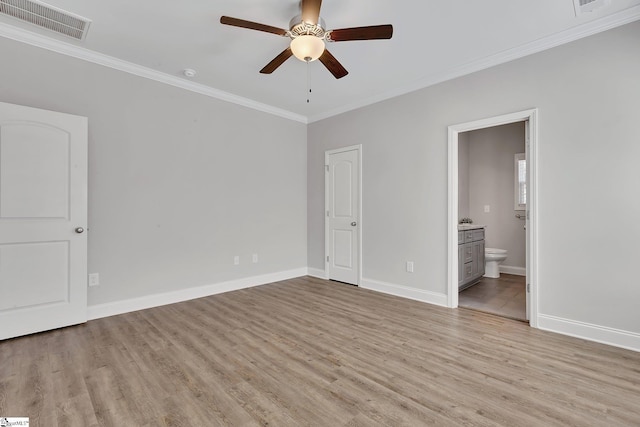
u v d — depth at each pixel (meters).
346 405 1.64
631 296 2.30
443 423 1.50
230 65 3.14
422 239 3.49
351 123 4.25
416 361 2.11
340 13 2.29
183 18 2.37
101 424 1.49
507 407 1.62
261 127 4.31
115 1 2.17
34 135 2.53
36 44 2.63
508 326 2.74
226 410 1.59
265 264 4.35
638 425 1.48
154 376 1.91
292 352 2.24
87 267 2.84
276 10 2.27
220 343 2.38
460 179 5.18
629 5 2.20
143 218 3.24
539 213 2.69
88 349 2.27
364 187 4.07
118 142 3.07
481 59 2.97
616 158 2.35
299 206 4.83
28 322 2.50
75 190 2.72
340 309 3.20
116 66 3.04
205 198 3.72
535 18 2.35
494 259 4.59
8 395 1.70
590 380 1.87
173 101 3.46
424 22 2.40
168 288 3.40
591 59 2.44
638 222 2.27
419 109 3.50
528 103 2.73
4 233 2.40
